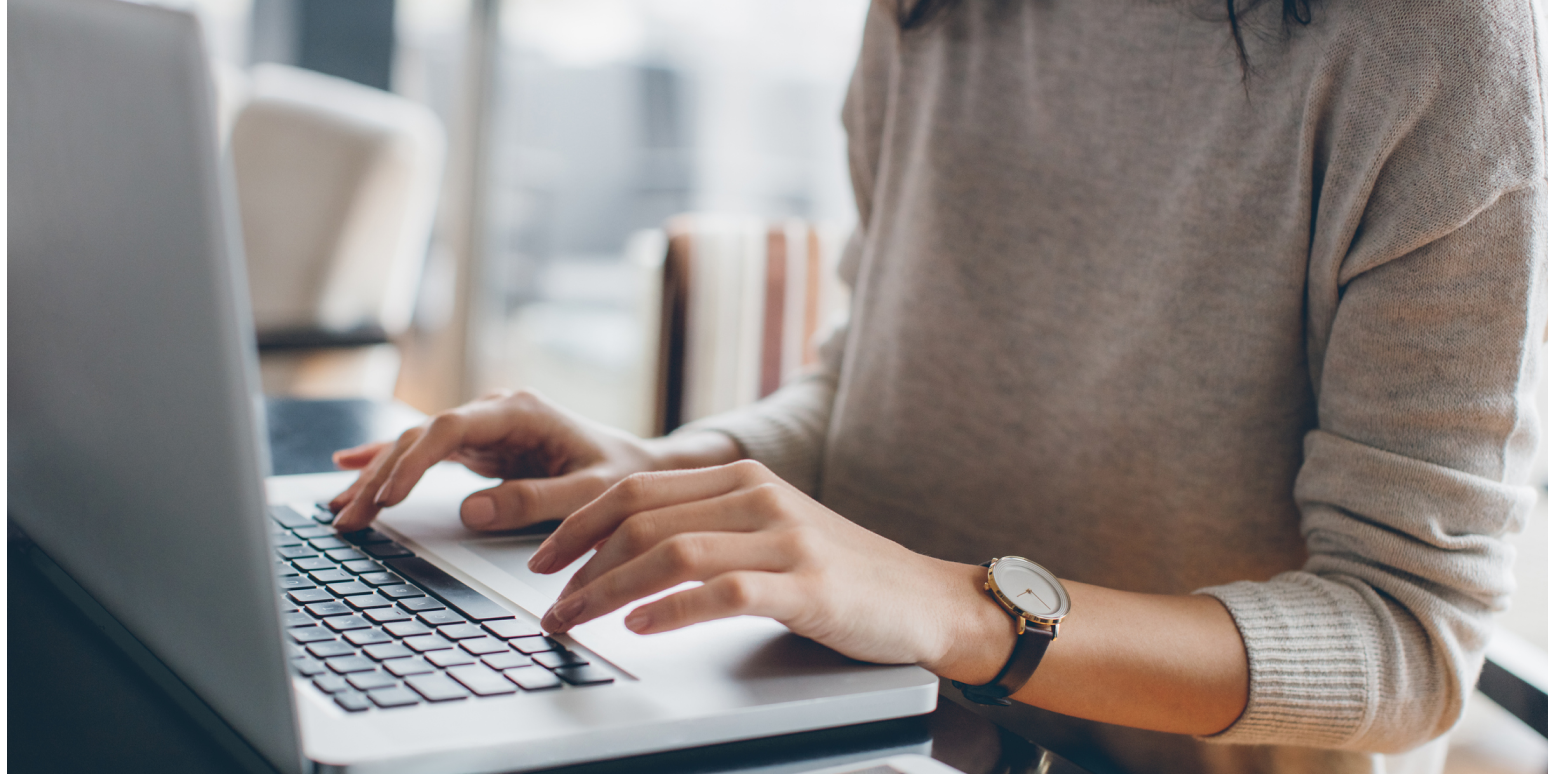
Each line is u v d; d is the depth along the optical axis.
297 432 0.89
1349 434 0.60
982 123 0.80
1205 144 0.69
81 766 0.37
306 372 1.71
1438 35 0.57
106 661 0.46
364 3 2.64
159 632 0.42
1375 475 0.57
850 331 0.91
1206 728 0.55
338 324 1.74
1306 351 0.68
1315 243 0.63
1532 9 0.57
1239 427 0.70
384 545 0.58
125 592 0.44
